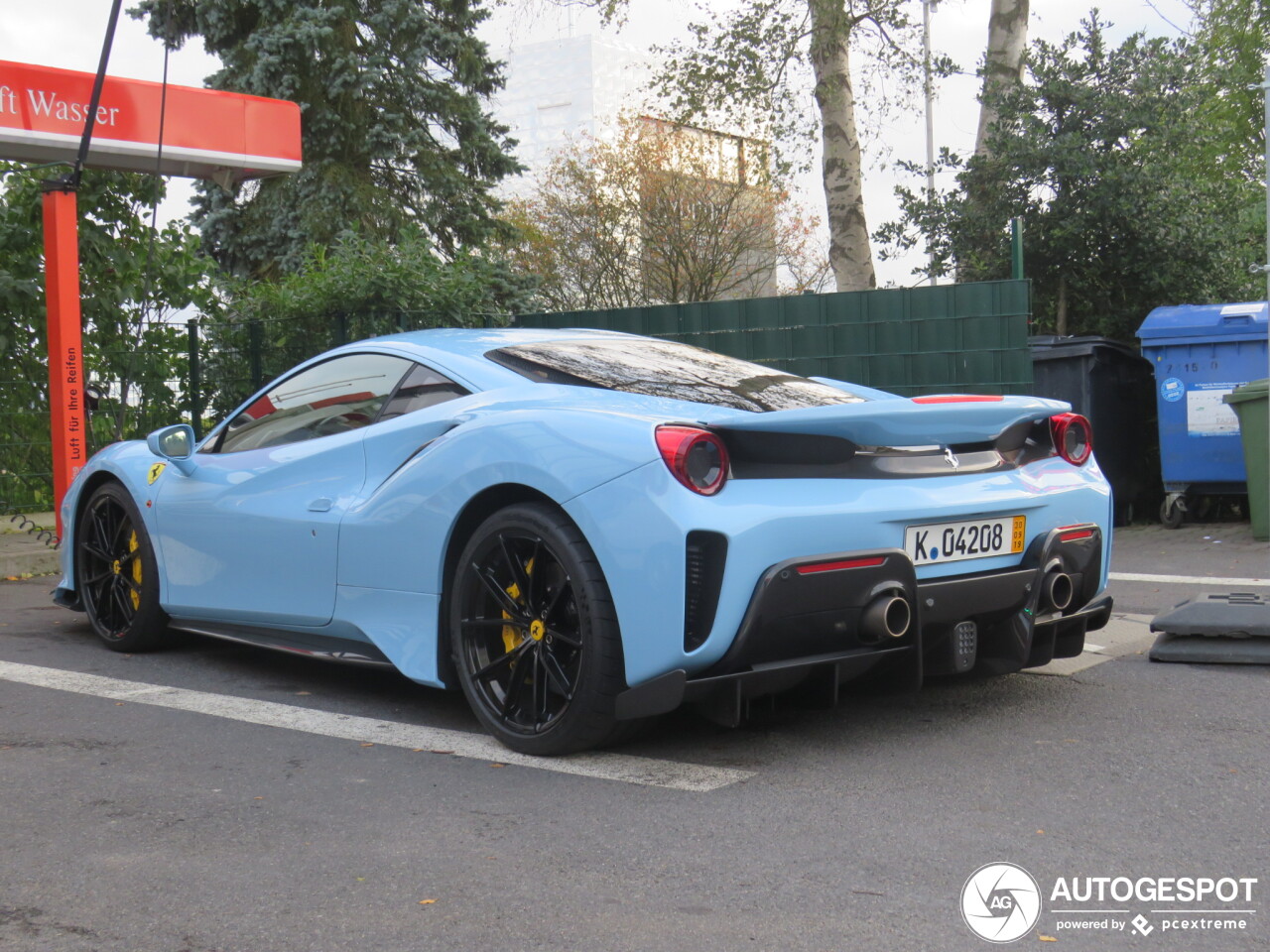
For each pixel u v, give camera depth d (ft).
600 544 10.52
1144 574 23.08
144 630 16.38
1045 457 12.81
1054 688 13.71
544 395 12.07
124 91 28.30
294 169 31.78
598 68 172.45
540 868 8.55
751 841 9.00
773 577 10.07
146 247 34.24
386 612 12.74
